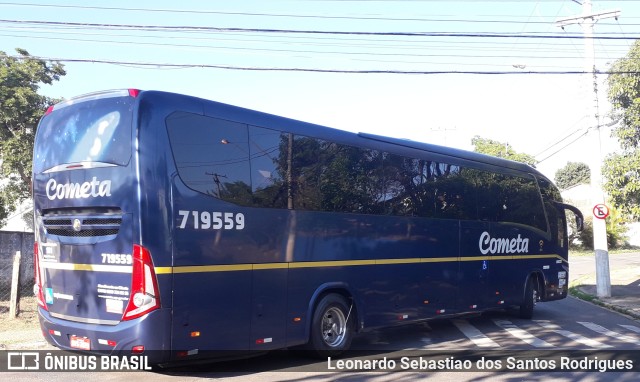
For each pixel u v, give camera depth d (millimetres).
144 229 6938
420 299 11000
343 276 9383
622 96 17891
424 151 11562
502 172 13875
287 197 8609
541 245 15086
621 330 12984
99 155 7391
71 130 7797
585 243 54906
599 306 17750
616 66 17734
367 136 10305
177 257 7133
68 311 7629
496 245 13273
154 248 6961
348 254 9516
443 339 11625
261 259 8117
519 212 14312
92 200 7367
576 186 68750
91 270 7359
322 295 9141
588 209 59719
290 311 8492
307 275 8789
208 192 7555
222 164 7777
